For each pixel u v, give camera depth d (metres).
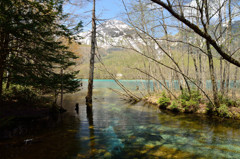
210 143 5.38
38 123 7.37
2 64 6.50
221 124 7.53
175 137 5.92
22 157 4.13
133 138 5.80
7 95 8.49
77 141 5.44
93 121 8.10
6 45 6.60
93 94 20.16
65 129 6.70
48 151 4.58
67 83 9.08
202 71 12.75
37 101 9.94
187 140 5.64
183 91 11.30
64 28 6.88
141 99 16.05
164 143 5.36
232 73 12.16
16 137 5.52
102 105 12.78
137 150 4.80
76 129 6.76
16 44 6.92
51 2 6.06
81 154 4.48
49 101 11.24
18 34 5.91
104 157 4.32
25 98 9.20
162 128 7.02
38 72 7.42
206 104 9.74
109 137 5.89
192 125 7.44
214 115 8.89
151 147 5.04
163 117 9.02
